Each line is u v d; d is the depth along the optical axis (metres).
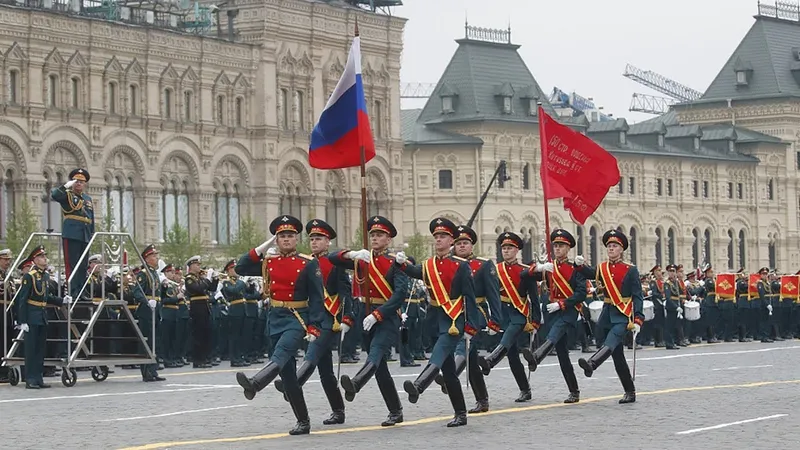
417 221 185.50
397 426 41.66
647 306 88.75
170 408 47.53
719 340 102.56
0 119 128.62
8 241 123.00
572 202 52.34
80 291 60.06
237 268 40.06
